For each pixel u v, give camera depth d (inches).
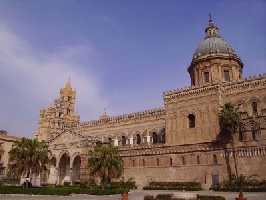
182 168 2415.1
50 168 3388.3
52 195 1724.9
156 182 2448.3
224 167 2176.4
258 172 2020.2
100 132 3801.7
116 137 3422.7
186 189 2149.4
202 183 2251.5
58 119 4505.4
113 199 1519.4
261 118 2138.3
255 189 1775.3
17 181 3321.9
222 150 2226.9
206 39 3201.3
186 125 2669.8
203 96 2628.0
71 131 3294.8
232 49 3075.8
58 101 4640.8
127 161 2844.5
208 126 2502.5
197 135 2554.1
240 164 2116.1
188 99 2728.8
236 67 2955.2
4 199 1467.8
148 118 3334.2
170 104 2851.9
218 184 2074.3
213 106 2529.5
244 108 2426.2
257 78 2411.4
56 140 3432.6
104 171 2156.7
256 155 2060.8
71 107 4921.3
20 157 2159.2
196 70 3056.1
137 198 1553.9
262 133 2098.9
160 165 2573.8
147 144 3048.7
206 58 2957.7
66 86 5027.1
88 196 1732.3
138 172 2714.1
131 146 3122.5
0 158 4097.0
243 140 2192.4
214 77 2871.6
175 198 1229.7
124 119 3575.3
